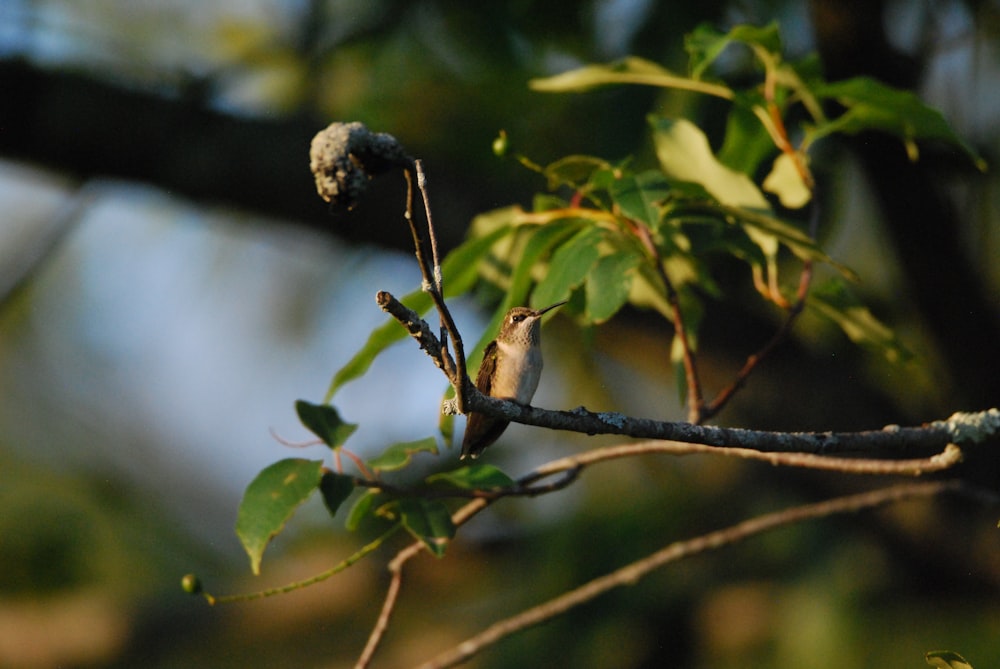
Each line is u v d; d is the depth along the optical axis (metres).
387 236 10.84
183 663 13.66
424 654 12.48
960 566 10.97
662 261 7.03
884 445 5.77
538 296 6.16
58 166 10.56
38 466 15.20
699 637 11.43
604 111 10.86
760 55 6.95
